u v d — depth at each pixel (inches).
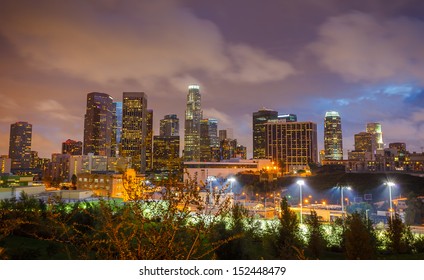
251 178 6550.2
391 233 1563.7
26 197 1558.8
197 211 338.6
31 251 991.0
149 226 324.8
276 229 1606.8
